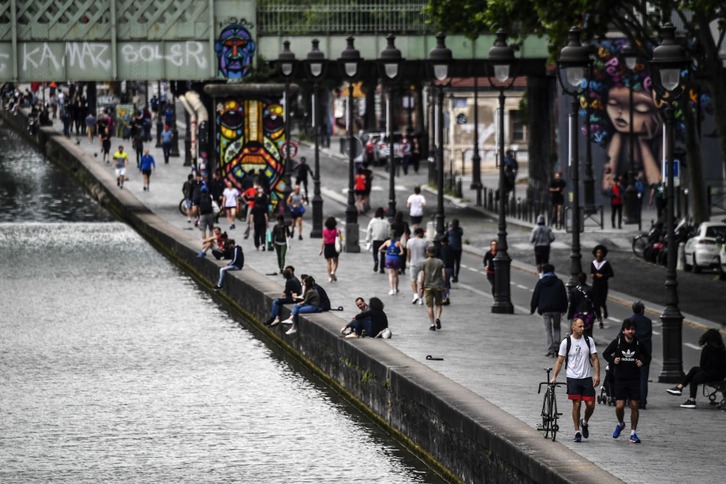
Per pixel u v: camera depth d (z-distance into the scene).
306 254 131.00
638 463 56.44
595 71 165.75
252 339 102.25
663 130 153.00
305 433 75.00
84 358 95.06
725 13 121.06
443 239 105.81
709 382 67.19
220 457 70.50
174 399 83.19
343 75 137.88
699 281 116.50
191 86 177.88
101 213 172.25
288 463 69.12
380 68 134.00
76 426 76.94
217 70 153.88
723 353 67.06
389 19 154.00
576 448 59.03
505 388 71.31
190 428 76.38
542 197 171.88
